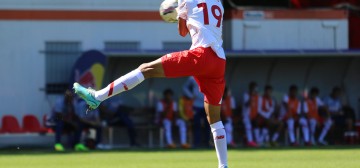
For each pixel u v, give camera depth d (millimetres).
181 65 30000
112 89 29516
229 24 81562
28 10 76625
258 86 80688
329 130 78125
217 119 32719
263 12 82000
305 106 77312
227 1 83562
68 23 77688
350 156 56656
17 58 76438
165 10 31844
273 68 80812
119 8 78750
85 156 58438
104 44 78438
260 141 75250
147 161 52094
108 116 71438
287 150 66312
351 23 87562
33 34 76812
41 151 66062
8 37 76188
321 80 82562
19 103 76438
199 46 30469
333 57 79875
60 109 68875
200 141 72312
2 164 50000
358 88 83438
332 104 78625
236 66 79812
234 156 57375
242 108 76562
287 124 76062
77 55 77812
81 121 68562
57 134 67938
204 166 46562
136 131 76375
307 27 83188
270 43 82062
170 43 79812
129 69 75812
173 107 73375
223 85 31875
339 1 89812
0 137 72375
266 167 45438
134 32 79125
